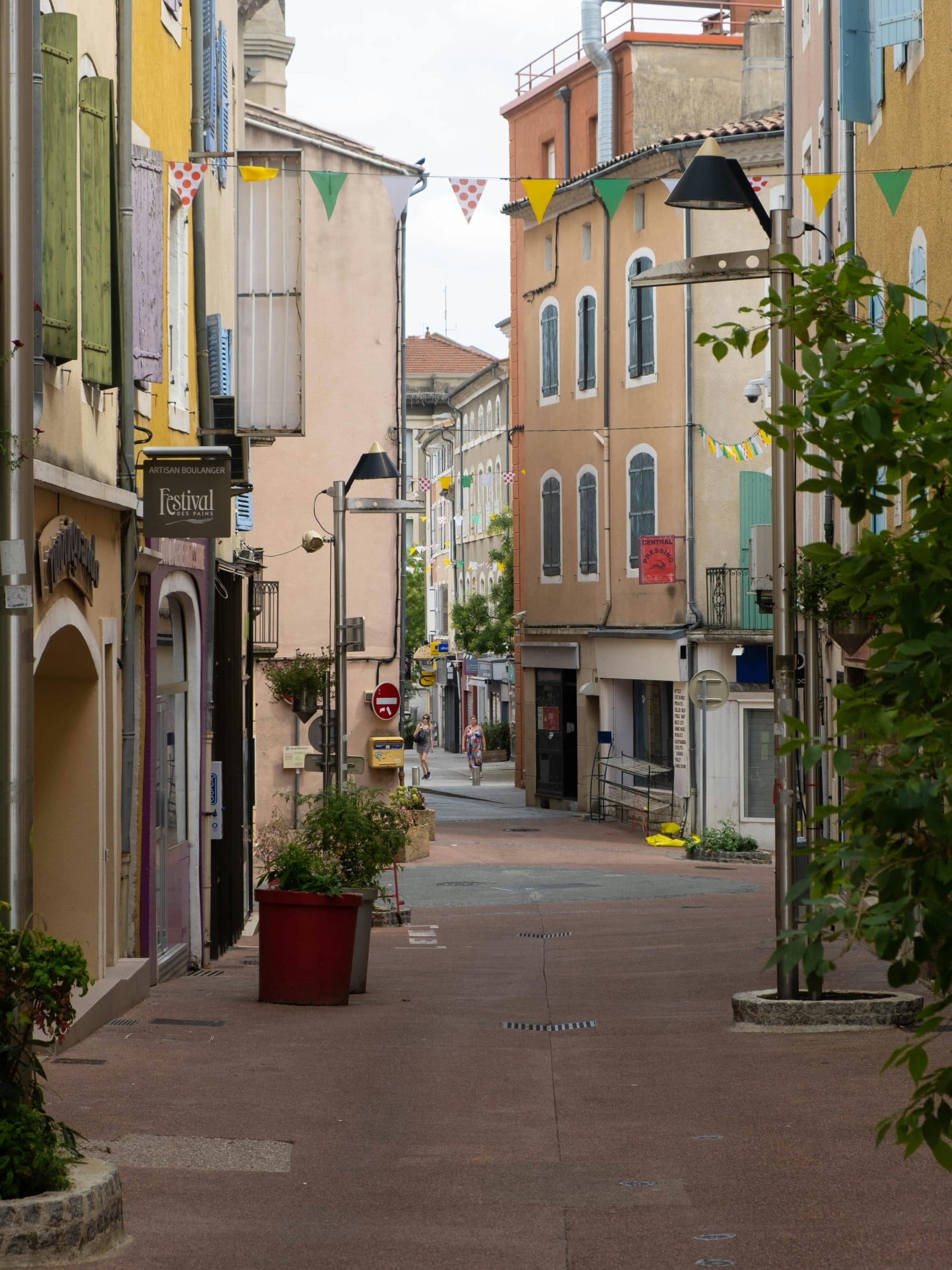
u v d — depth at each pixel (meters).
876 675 5.76
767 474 52.03
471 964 25.00
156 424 22.12
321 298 50.62
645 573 53.38
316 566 50.50
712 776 51.78
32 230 10.34
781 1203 9.68
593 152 64.81
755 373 53.25
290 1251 8.68
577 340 60.91
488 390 91.88
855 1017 16.75
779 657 17.42
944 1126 5.57
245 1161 10.95
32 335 10.28
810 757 5.46
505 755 94.44
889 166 26.39
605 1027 17.92
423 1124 12.40
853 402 5.93
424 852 45.78
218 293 28.31
